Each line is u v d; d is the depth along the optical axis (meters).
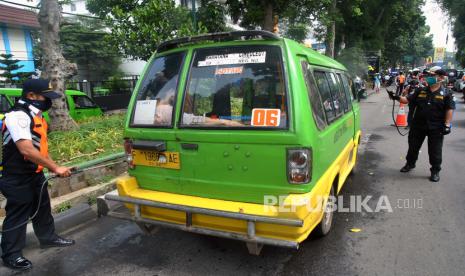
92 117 10.77
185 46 3.45
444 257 3.48
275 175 2.93
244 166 3.03
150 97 3.50
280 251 3.66
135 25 9.54
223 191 3.16
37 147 3.41
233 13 16.20
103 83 19.88
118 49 10.05
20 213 3.44
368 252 3.61
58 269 3.47
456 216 4.45
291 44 3.08
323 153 3.24
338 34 32.44
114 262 3.58
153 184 3.49
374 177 6.14
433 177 5.83
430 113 5.70
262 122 2.95
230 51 3.20
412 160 6.31
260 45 3.10
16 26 20.67
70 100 10.98
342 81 5.03
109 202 4.76
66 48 25.72
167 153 3.34
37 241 4.05
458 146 8.29
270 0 14.68
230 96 3.13
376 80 29.44
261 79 3.03
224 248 3.78
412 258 3.47
